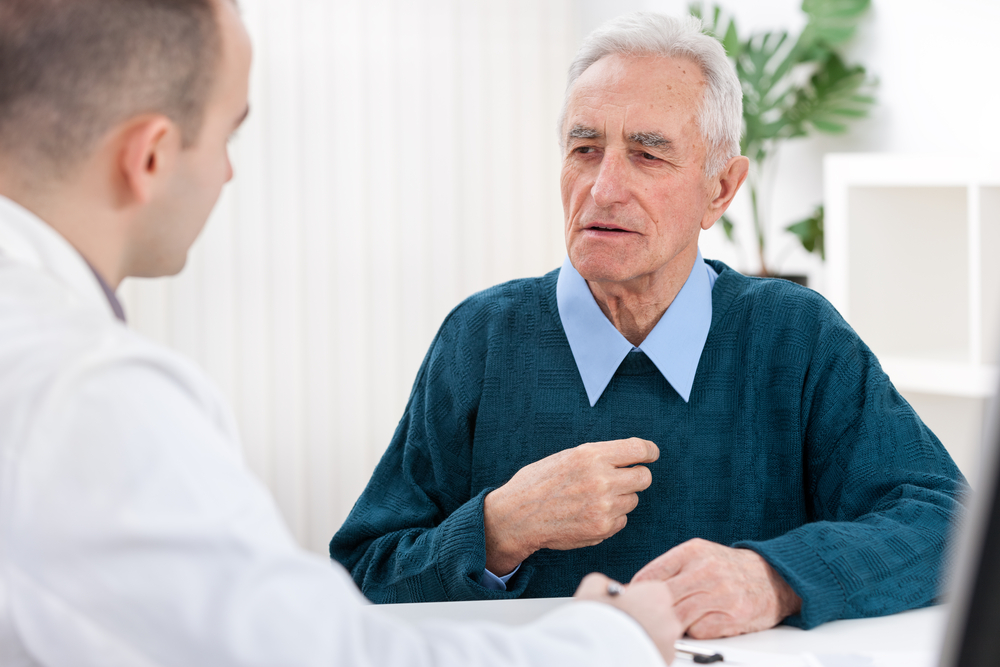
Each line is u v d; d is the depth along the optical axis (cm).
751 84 258
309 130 283
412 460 125
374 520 118
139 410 47
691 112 111
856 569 88
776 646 81
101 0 55
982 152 228
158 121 57
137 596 44
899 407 114
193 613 45
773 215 277
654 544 116
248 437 283
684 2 289
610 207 110
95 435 46
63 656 45
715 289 124
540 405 122
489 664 51
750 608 84
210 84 59
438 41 293
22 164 56
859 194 220
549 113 305
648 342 118
